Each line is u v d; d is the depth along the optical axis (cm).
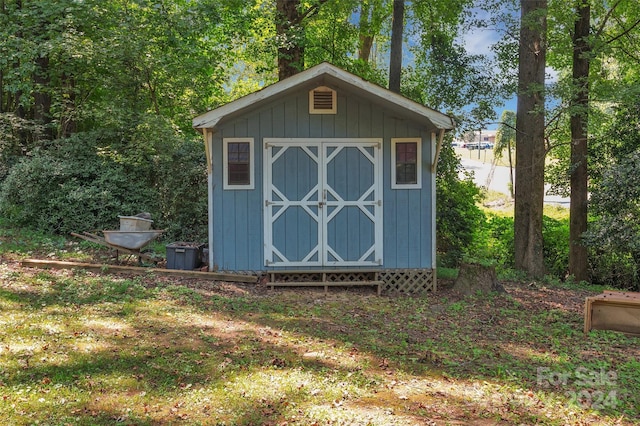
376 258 1009
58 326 652
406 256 1016
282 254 1008
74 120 1638
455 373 579
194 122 948
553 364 623
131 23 1417
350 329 737
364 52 2097
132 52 1372
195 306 803
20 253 1069
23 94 1605
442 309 887
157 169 1397
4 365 516
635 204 1325
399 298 957
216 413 450
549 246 1625
